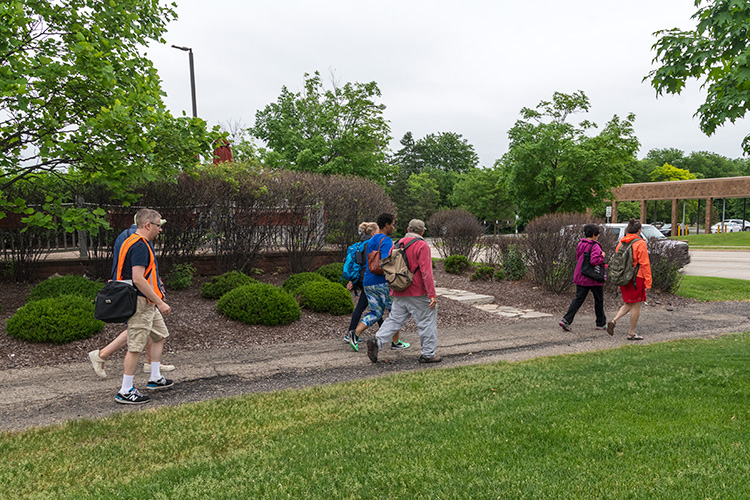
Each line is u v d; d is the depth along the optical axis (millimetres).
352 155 23859
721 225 54312
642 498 2438
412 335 7191
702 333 7531
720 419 3533
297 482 2701
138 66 7992
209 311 7520
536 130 25516
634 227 6961
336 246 11172
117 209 8570
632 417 3611
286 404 4129
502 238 12766
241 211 9555
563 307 9656
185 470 2891
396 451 3105
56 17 7020
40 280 8383
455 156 94312
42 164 7156
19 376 4961
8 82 5707
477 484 2607
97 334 6223
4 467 2955
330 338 6863
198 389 4742
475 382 4695
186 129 7262
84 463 3018
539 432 3334
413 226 5555
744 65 4473
